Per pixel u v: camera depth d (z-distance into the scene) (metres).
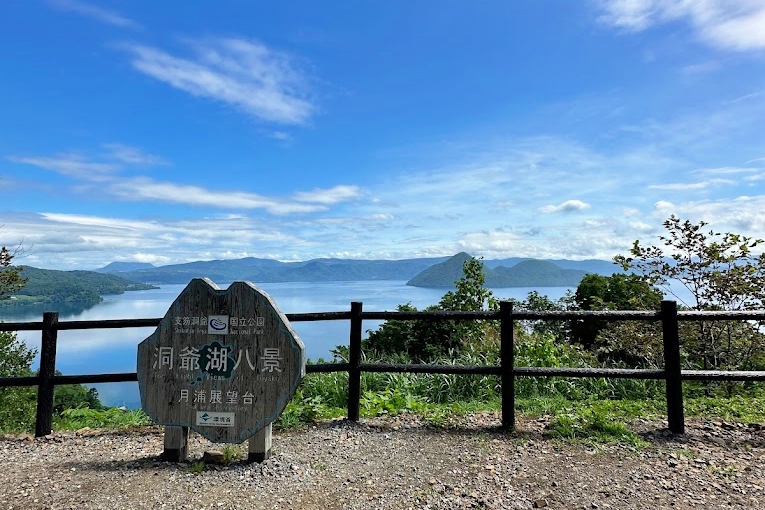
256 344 3.97
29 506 3.16
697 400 5.60
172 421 3.99
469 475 3.64
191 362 4.02
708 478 3.53
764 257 6.85
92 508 3.13
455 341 9.08
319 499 3.27
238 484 3.49
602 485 3.45
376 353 8.74
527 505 3.18
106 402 12.85
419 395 6.30
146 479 3.59
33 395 8.18
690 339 7.02
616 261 7.86
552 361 7.04
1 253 8.48
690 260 7.28
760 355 6.80
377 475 3.65
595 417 4.76
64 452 4.31
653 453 4.01
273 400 3.92
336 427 4.78
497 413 5.26
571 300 11.38
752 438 4.32
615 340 7.57
